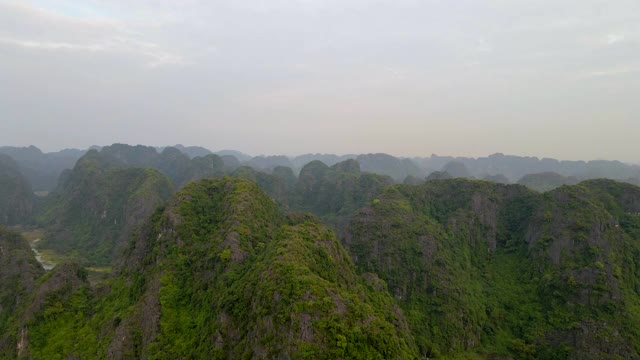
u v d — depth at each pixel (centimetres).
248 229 7044
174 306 6250
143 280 6919
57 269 7950
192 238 7200
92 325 6769
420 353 8094
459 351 8444
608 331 7812
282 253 5831
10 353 6875
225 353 5134
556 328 8362
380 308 7275
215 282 6225
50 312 7094
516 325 8950
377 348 4650
